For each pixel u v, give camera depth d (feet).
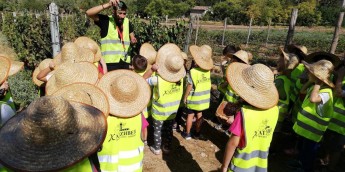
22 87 25.16
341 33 118.52
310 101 12.92
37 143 5.97
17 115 7.15
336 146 15.16
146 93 10.47
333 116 14.88
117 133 9.50
